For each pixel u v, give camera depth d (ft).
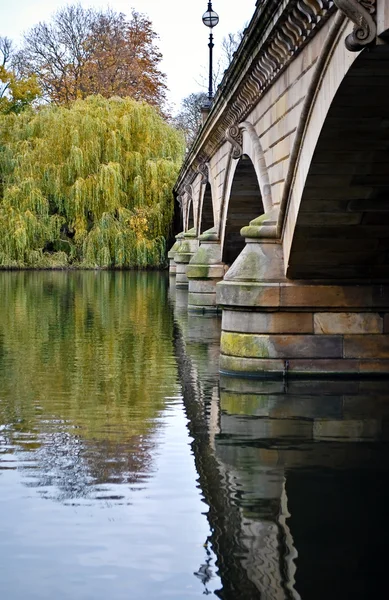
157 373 46.70
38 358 51.80
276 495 25.81
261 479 27.40
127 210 137.18
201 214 106.11
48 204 136.67
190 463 29.14
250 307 44.68
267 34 38.27
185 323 71.92
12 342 58.85
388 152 34.73
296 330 44.91
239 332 45.55
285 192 41.63
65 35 200.85
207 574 20.27
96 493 25.91
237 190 68.23
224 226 78.02
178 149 146.92
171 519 23.81
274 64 41.57
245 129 55.72
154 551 21.63
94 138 135.54
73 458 29.73
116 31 202.69
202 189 98.17
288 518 23.84
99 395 40.52
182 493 25.98
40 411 37.22
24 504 24.98
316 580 19.98
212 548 21.81
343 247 42.01
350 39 24.20
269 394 40.78
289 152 40.04
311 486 26.61
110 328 67.62
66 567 20.65
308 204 38.83
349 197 38.11
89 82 198.39
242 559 21.11
